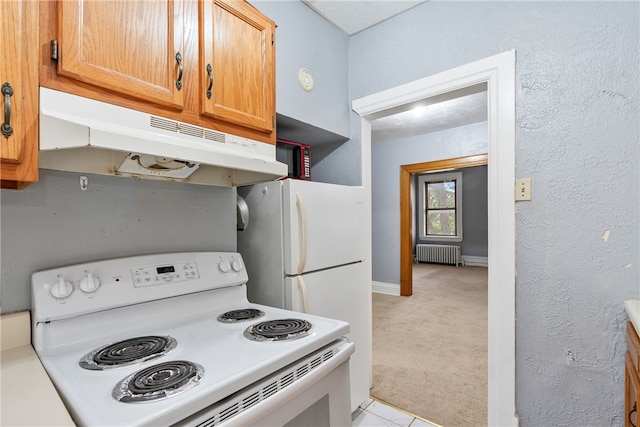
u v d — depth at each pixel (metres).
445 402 1.98
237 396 0.72
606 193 1.35
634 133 1.29
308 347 0.92
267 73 1.37
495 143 1.60
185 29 1.06
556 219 1.45
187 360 0.82
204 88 1.10
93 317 1.01
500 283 1.57
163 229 1.33
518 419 1.54
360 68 2.21
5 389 0.68
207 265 1.34
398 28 2.01
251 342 0.95
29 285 0.98
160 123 0.98
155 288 1.15
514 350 1.54
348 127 2.26
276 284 1.61
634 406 1.11
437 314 3.75
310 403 0.88
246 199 1.75
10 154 0.68
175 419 0.60
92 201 1.12
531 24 1.52
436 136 4.26
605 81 1.35
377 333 3.15
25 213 0.98
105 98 0.86
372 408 1.93
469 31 1.71
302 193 1.61
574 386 1.41
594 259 1.37
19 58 0.70
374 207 4.94
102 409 0.60
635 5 1.29
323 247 1.72
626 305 1.22
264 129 1.34
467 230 7.68
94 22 0.84
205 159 1.00
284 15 1.81
